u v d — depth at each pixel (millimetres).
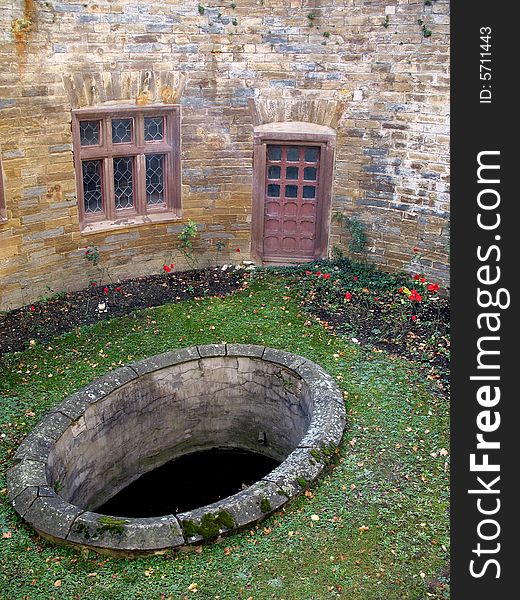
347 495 4258
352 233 8016
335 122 7730
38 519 3914
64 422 4789
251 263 8430
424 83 7039
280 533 3941
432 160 7219
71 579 3643
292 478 4238
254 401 5949
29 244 6953
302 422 5504
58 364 5961
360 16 7203
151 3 7051
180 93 7547
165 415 5816
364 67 7379
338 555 3781
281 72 7648
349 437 4852
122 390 5348
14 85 6383
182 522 3844
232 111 7781
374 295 7383
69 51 6715
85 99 6973
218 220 8234
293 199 8266
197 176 7957
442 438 4852
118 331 6602
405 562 3725
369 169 7723
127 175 7750
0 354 6102
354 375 5734
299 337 6449
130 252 7848
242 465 6273
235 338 6453
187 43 7371
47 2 6410
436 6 6746
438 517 4059
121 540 3746
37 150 6758
